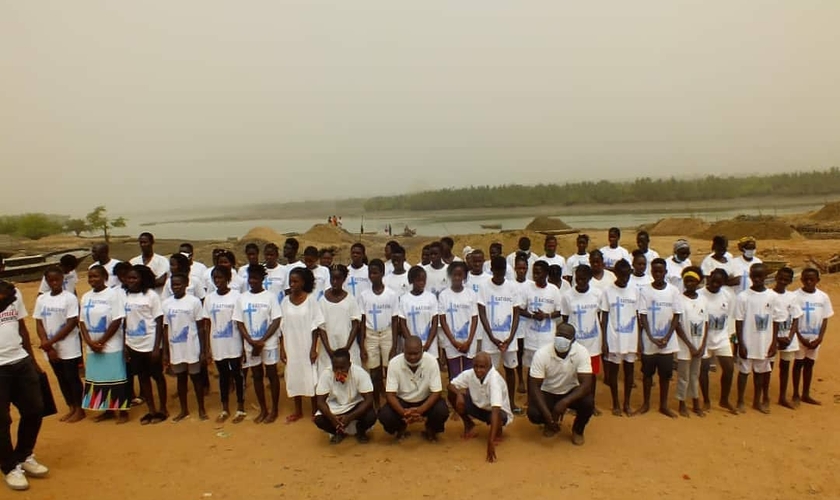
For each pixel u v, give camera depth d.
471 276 7.68
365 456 5.82
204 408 7.23
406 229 37.84
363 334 7.20
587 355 6.00
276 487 5.15
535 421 6.21
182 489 5.12
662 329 6.80
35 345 10.98
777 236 25.91
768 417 6.77
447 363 7.14
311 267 8.26
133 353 6.86
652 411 7.05
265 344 6.83
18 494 4.93
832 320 11.58
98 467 5.60
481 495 4.91
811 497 4.85
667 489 4.99
